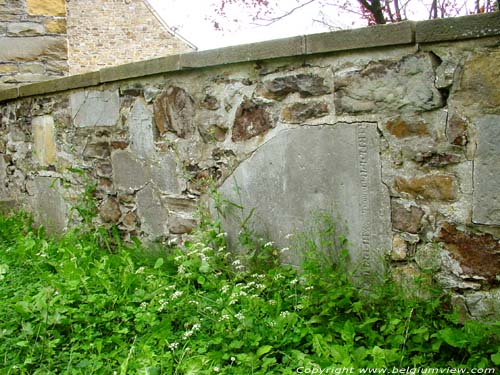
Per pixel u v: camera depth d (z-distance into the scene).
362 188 2.80
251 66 3.17
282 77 3.04
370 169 2.76
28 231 5.00
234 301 2.72
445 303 2.59
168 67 3.54
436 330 2.51
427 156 2.58
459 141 2.48
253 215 3.30
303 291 2.92
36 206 5.23
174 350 2.53
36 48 6.19
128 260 3.51
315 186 2.98
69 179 4.71
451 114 2.49
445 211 2.56
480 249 2.48
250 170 3.27
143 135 3.91
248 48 3.09
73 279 3.22
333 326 2.60
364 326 2.54
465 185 2.49
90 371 2.42
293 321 2.60
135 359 2.45
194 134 3.56
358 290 2.80
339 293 2.72
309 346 2.52
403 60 2.59
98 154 4.36
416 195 2.64
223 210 3.46
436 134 2.54
